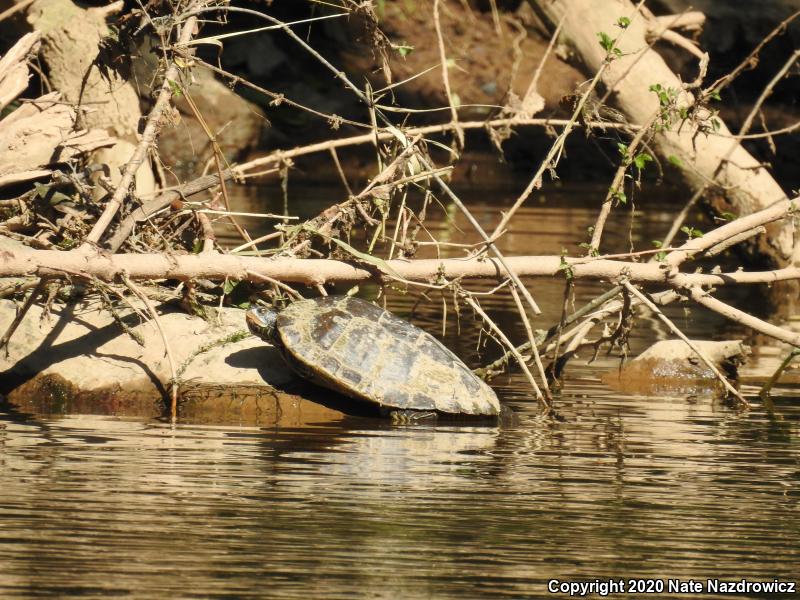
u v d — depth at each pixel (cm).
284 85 3105
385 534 703
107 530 692
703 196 1834
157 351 1077
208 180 1202
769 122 3066
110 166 1472
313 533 700
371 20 1186
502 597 612
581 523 737
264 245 1923
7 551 652
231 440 923
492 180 3027
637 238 2219
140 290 1034
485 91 3225
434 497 781
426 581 630
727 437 991
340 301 1062
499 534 711
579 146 3148
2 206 1179
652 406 1123
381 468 850
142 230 1164
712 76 3092
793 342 1199
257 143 2909
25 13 1633
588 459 901
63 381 1056
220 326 1110
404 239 1172
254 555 659
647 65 1723
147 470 823
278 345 1041
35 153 1234
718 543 707
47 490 766
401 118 3059
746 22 3114
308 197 2523
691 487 827
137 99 1527
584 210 2634
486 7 3381
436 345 1058
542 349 1288
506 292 1788
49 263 1005
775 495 811
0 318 1098
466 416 1026
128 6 1873
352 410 1039
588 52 1756
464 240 2120
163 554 656
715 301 1208
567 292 1190
